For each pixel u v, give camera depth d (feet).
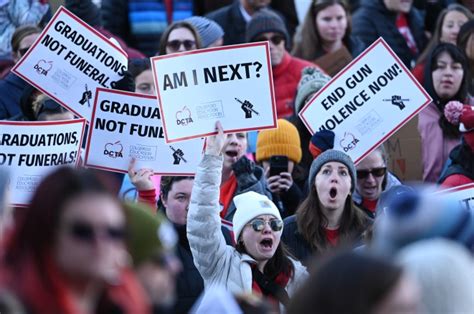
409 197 37.24
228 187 73.82
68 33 71.92
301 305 32.24
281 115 91.76
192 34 88.43
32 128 65.67
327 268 32.30
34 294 32.94
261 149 75.41
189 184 65.72
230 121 66.49
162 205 67.62
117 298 34.65
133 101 68.49
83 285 33.76
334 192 64.90
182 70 66.18
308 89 81.61
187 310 61.72
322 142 71.10
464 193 63.41
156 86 66.13
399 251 36.83
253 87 66.44
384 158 74.02
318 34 97.76
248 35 92.63
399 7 103.76
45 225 33.30
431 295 35.12
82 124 66.69
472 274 36.83
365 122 73.15
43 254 33.30
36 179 65.67
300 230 65.21
